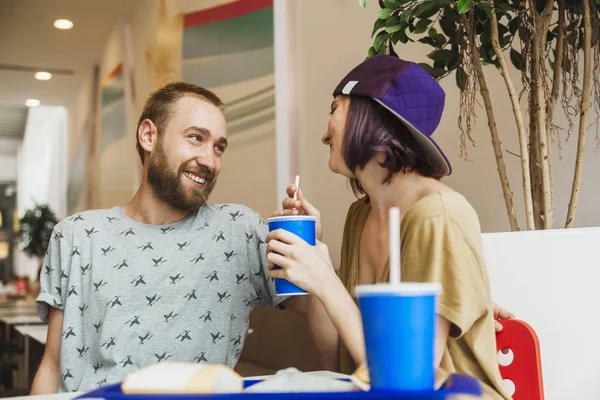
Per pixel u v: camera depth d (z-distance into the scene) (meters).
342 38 2.62
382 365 0.58
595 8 1.61
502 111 2.00
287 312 2.55
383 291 0.58
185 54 4.13
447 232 0.92
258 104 3.27
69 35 6.38
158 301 1.36
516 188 1.96
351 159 1.05
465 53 1.72
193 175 1.41
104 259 1.38
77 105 8.30
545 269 1.24
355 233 1.22
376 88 1.02
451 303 0.89
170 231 1.41
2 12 5.75
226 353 1.39
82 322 1.37
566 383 1.22
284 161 3.02
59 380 1.37
